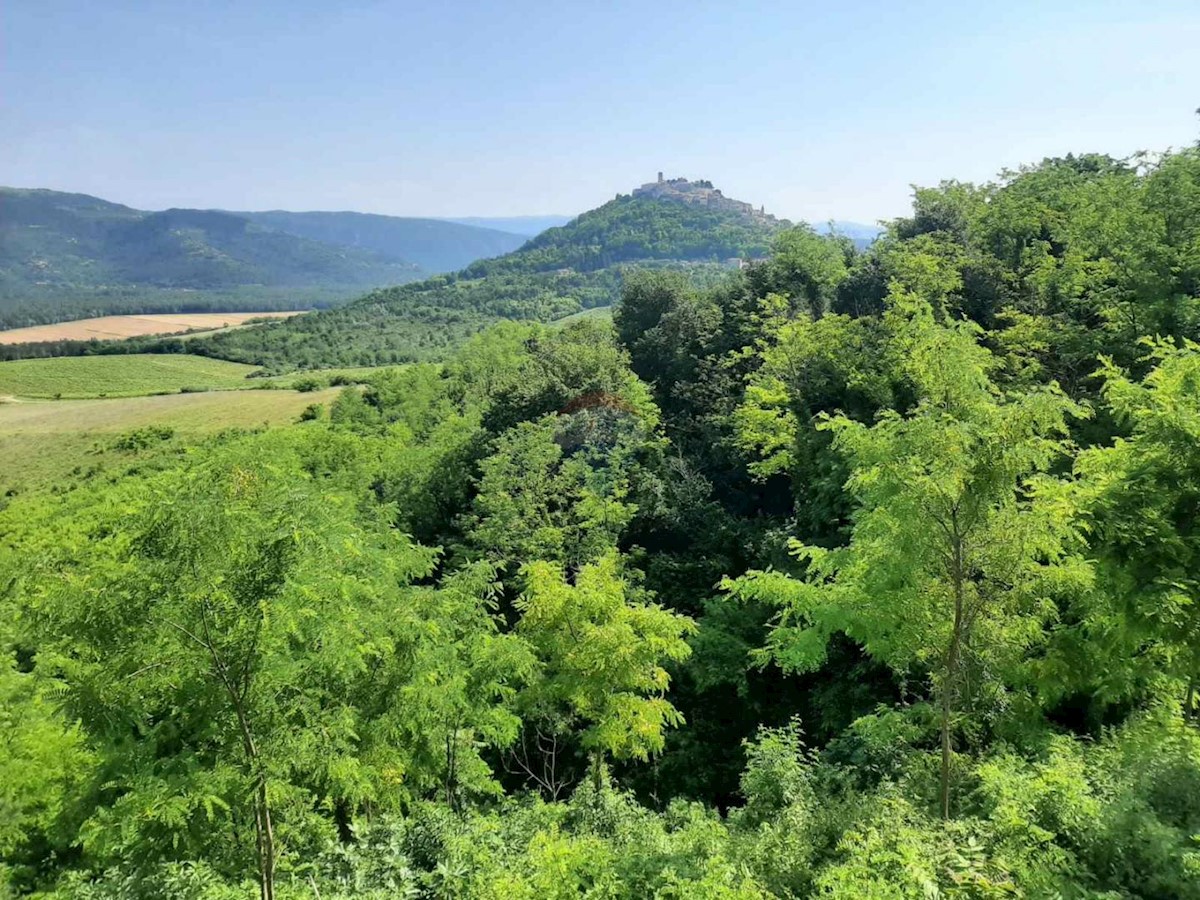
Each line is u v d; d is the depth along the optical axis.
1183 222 26.58
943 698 9.67
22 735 14.94
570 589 16.14
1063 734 11.81
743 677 20.34
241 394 100.62
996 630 9.56
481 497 30.94
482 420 43.56
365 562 13.48
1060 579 9.26
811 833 9.94
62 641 7.46
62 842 13.18
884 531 9.77
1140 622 8.99
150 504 7.80
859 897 7.02
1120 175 39.53
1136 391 10.54
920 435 8.75
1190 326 23.33
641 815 13.98
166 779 8.10
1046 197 41.66
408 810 14.32
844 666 19.03
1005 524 8.96
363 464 40.47
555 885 9.68
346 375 117.38
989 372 22.89
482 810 15.54
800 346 29.47
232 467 9.16
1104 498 9.27
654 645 15.51
